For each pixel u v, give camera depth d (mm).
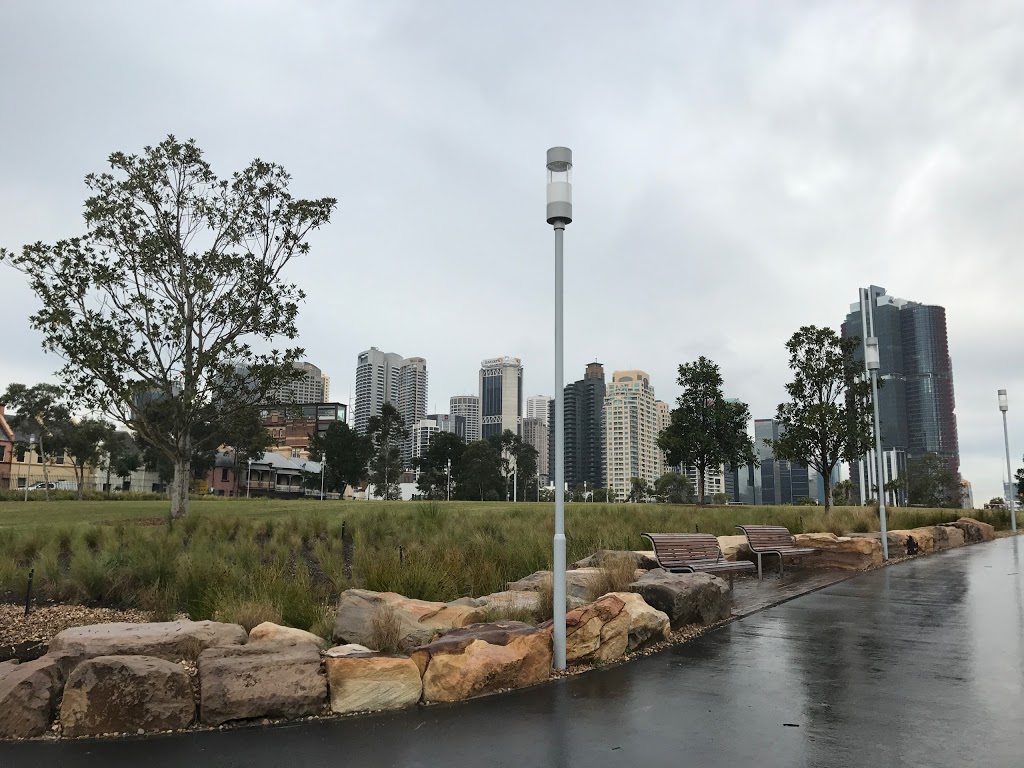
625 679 6465
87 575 10062
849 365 29578
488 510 24781
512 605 8188
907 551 18484
